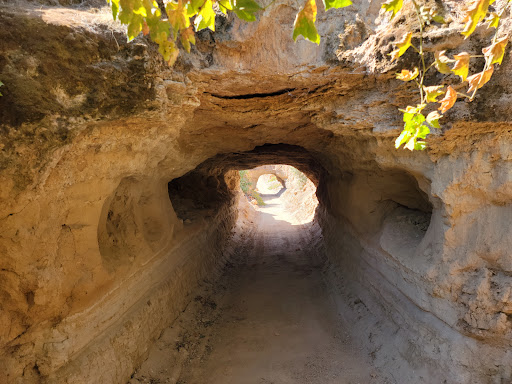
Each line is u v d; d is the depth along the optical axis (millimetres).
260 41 3496
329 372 4418
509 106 3100
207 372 4559
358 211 6090
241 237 12281
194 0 1567
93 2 3133
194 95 3781
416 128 1776
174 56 1778
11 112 2445
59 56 2643
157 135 3932
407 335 4160
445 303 3699
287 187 28156
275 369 4555
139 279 4605
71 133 2750
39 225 2891
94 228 3650
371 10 3475
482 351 3402
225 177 12719
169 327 5188
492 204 3477
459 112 3285
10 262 2756
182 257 6316
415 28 3168
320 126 4734
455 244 3668
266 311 6211
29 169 2570
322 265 8320
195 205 9266
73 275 3422
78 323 3371
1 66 2441
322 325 5551
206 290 6867
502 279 3363
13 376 2910
